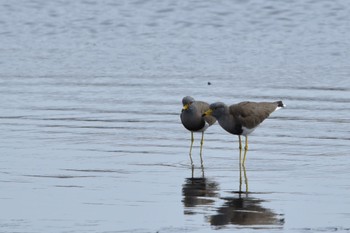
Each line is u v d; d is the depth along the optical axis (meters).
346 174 16.31
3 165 16.94
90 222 13.40
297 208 14.13
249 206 14.26
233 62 29.03
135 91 24.67
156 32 34.59
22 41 33.31
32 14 37.12
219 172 16.64
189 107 18.30
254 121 17.61
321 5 37.56
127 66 28.58
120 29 35.12
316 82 25.67
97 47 32.09
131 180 15.95
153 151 18.34
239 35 33.88
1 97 23.91
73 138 19.38
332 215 13.74
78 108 22.58
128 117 21.59
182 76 26.78
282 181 15.90
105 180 15.92
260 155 17.98
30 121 21.08
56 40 33.56
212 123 18.58
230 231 12.98
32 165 16.97
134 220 13.50
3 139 19.22
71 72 27.66
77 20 36.31
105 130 20.23
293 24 35.34
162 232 12.93
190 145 18.98
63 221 13.44
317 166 16.97
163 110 22.36
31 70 27.98
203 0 38.41
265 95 23.83
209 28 35.09
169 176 16.31
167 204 14.38
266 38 33.22
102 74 27.30
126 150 18.36
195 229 13.08
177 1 38.53
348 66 28.16
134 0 38.81
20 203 14.38
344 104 22.73
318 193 15.02
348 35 33.38
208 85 25.34
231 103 22.83
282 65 28.39
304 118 21.27
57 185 15.52
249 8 37.31
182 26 35.41
